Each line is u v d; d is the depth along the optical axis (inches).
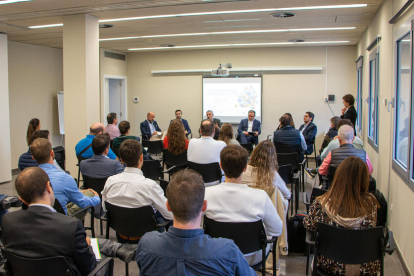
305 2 187.8
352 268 78.2
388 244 81.5
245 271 50.4
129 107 418.6
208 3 189.6
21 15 218.4
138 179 99.2
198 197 50.0
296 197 169.8
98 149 130.2
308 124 276.5
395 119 152.8
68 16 220.2
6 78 262.8
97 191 128.9
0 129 259.1
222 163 83.0
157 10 205.2
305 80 362.9
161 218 112.6
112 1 187.9
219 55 383.6
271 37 300.5
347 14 215.5
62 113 359.6
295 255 133.3
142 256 50.2
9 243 65.0
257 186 105.6
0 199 95.1
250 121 334.6
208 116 320.2
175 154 178.7
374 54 218.8
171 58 399.5
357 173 76.6
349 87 353.1
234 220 81.3
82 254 64.9
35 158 103.7
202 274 47.8
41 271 62.8
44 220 64.6
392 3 163.9
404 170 127.7
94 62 227.1
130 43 335.3
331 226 76.5
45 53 350.6
